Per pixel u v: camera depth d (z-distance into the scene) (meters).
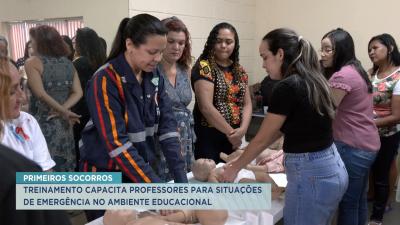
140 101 1.35
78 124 2.53
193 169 1.68
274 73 1.34
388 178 2.62
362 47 3.46
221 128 2.16
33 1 2.56
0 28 2.54
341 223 1.94
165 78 1.93
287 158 1.34
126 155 1.25
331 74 1.84
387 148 2.53
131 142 1.32
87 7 2.57
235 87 2.26
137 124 1.34
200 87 2.16
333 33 1.80
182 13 2.98
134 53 1.27
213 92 2.20
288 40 1.27
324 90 1.26
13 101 0.97
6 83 0.89
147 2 2.63
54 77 2.36
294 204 1.33
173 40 1.92
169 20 1.97
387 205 2.96
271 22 3.94
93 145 1.38
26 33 2.56
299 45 1.28
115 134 1.25
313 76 1.25
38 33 2.29
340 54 1.77
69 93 2.46
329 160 1.31
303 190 1.30
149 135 1.44
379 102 2.54
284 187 1.53
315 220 1.32
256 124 3.35
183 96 2.04
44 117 2.38
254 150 1.38
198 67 2.19
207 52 2.25
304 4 3.70
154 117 1.45
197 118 2.31
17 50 2.57
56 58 2.36
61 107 2.40
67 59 2.43
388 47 2.51
